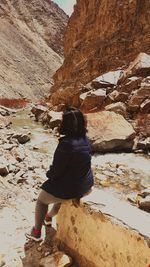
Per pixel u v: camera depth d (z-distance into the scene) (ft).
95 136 36.78
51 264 17.08
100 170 31.96
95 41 97.09
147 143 36.99
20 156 32.89
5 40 344.49
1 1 425.69
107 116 38.91
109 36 90.22
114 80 58.03
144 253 14.16
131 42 81.15
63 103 67.62
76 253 17.31
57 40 466.29
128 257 14.78
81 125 16.63
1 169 27.25
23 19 447.01
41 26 470.39
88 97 53.31
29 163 31.55
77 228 17.08
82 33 108.37
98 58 86.38
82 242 16.92
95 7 104.06
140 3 85.15
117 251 15.21
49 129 47.24
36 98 282.15
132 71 55.31
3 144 36.17
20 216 21.62
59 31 475.31
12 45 347.97
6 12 407.23
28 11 471.62
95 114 39.55
